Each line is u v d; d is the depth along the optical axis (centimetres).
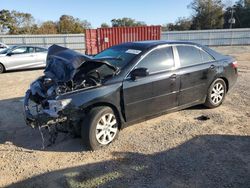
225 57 719
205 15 7062
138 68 525
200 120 631
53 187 398
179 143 521
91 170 438
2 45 2123
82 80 511
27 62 1505
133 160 464
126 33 2308
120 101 521
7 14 6134
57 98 471
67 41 3522
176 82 595
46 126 496
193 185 395
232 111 688
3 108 764
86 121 490
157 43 600
